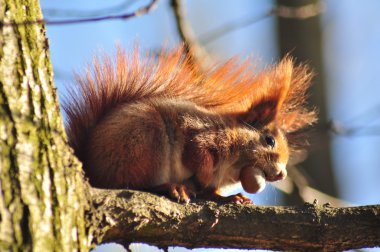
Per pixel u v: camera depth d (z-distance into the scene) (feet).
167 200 25.49
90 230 23.48
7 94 23.20
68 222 22.68
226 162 32.60
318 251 26.32
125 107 30.07
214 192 30.71
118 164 28.48
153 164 28.86
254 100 35.17
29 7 25.12
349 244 26.21
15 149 22.49
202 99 34.06
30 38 24.57
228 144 32.42
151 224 24.98
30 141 22.93
